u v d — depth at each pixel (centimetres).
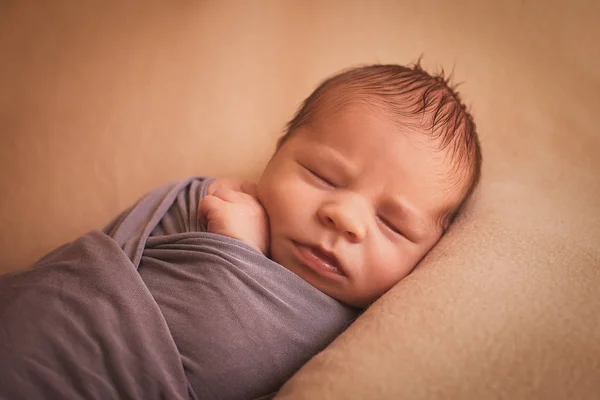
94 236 76
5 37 133
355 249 78
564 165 102
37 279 68
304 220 79
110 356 62
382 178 80
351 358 58
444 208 86
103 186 113
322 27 135
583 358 54
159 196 90
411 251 83
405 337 59
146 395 62
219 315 68
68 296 66
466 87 124
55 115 122
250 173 115
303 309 74
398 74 92
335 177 82
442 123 86
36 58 130
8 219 108
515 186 94
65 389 60
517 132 112
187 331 67
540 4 135
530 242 74
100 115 122
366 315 68
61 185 113
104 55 131
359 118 83
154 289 72
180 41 133
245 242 78
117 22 136
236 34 134
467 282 65
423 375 54
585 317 59
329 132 84
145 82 127
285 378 70
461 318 60
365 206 79
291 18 136
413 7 138
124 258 71
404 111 84
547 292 63
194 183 93
